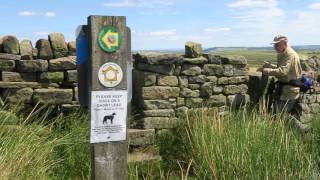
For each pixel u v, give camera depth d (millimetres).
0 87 1829
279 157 1567
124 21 1102
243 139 1676
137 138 1934
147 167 1751
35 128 1648
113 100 1103
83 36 1104
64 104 1916
